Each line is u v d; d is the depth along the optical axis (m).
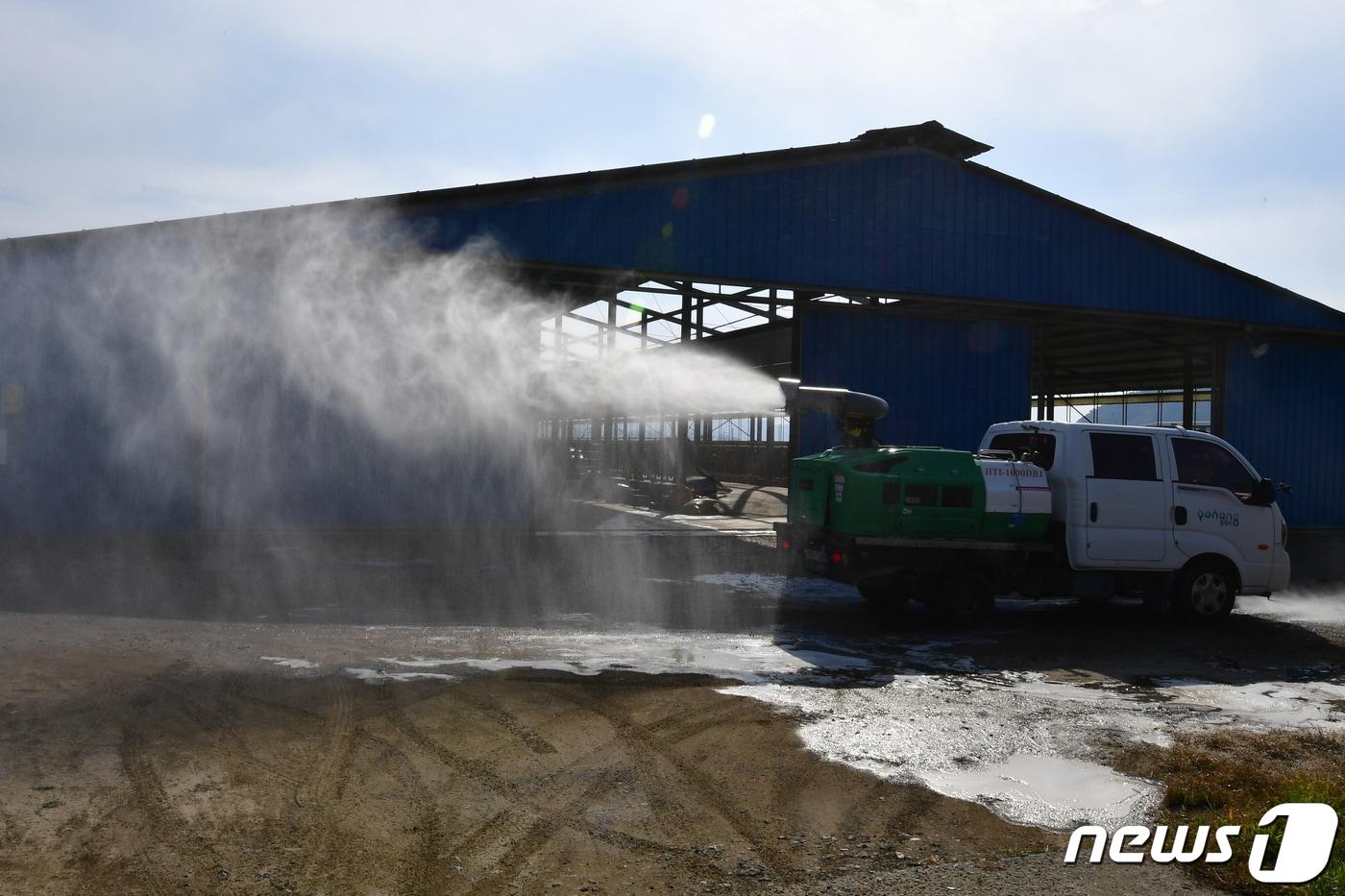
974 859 4.15
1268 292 20.69
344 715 5.83
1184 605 9.99
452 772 4.96
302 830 4.20
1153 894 3.83
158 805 4.41
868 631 9.27
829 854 4.16
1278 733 6.05
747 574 12.79
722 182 16.33
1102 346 25.34
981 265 18.31
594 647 8.00
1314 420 21.97
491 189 14.62
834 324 17.78
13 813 4.26
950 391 18.61
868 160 17.44
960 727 6.03
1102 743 5.77
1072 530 9.69
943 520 9.42
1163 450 10.00
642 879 3.86
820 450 17.64
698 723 5.93
